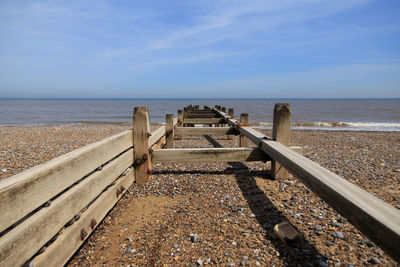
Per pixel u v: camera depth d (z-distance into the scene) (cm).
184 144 848
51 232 171
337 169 518
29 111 4969
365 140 1070
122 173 356
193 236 255
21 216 144
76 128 1755
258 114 4056
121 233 267
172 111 4941
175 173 468
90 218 236
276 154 325
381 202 165
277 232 248
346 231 261
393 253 132
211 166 520
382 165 554
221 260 221
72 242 201
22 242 142
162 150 412
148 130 399
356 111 4959
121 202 345
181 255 229
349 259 215
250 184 407
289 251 230
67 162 194
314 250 229
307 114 4166
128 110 5428
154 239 256
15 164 615
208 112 1446
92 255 230
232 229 272
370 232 149
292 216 298
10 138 1162
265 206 327
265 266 211
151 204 340
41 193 163
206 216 304
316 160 611
